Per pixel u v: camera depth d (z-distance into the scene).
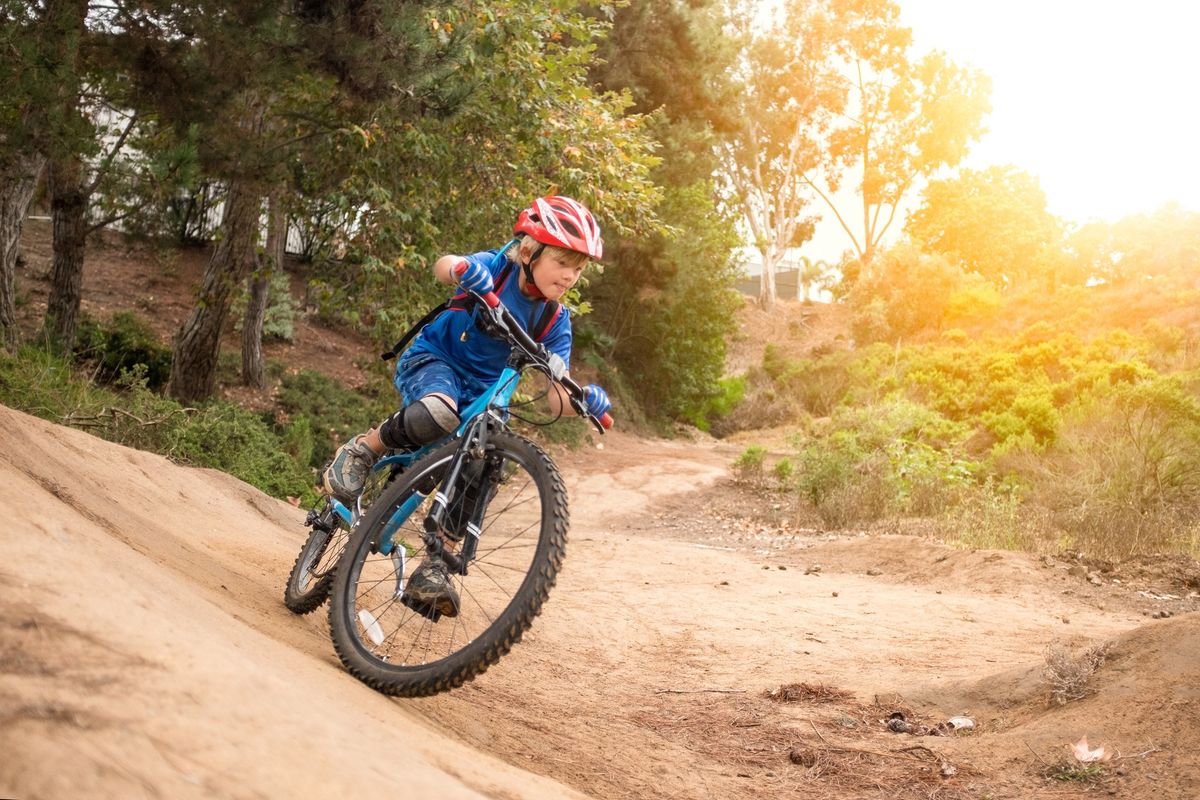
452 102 10.58
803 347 50.62
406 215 11.46
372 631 3.46
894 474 15.47
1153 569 9.76
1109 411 16.80
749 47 52.88
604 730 4.02
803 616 7.56
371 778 1.56
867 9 52.62
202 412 11.37
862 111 54.28
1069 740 3.90
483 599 4.64
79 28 8.34
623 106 15.53
